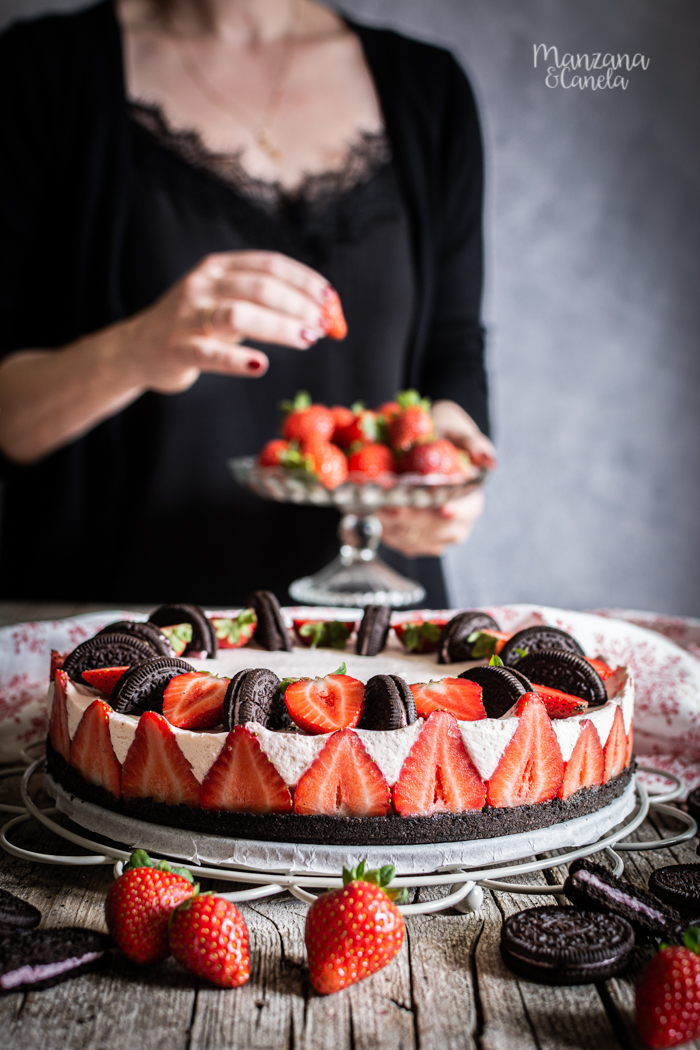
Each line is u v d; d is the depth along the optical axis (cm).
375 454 212
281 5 240
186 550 232
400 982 80
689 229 381
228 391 232
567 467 390
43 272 228
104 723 98
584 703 103
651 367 387
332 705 95
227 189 223
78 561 233
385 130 238
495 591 396
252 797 92
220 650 130
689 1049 71
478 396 253
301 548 238
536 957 80
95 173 219
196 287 174
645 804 108
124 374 187
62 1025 74
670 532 395
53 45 220
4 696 133
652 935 85
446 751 92
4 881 96
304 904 92
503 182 375
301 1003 77
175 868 86
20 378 201
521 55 369
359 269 232
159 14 242
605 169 377
